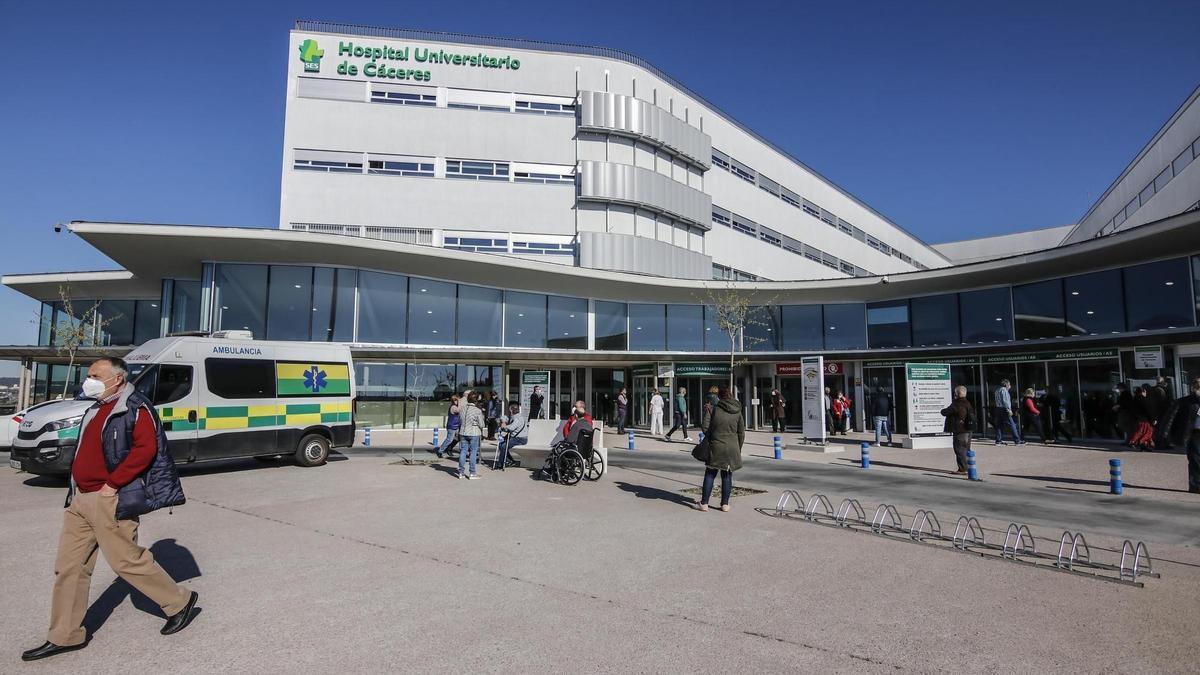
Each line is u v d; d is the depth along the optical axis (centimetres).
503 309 2597
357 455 1723
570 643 438
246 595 533
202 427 1241
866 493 1106
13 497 995
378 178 2823
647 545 712
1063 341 2125
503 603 518
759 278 3747
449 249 2197
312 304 2186
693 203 3328
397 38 2956
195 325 2336
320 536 744
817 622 482
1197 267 1912
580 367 2978
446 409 2402
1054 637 456
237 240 1950
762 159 3934
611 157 3130
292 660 408
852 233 4722
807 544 726
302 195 2750
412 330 2369
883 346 2789
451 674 389
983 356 2380
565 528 794
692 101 3488
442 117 2944
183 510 899
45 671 390
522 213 2975
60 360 2820
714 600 530
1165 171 3133
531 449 1398
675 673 394
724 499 912
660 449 1947
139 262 2169
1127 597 548
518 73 3078
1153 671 400
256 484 1148
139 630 457
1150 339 1898
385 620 478
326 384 1434
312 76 2844
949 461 1579
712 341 2912
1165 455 1591
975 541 737
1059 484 1203
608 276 2514
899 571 621
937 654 425
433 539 732
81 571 425
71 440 1113
